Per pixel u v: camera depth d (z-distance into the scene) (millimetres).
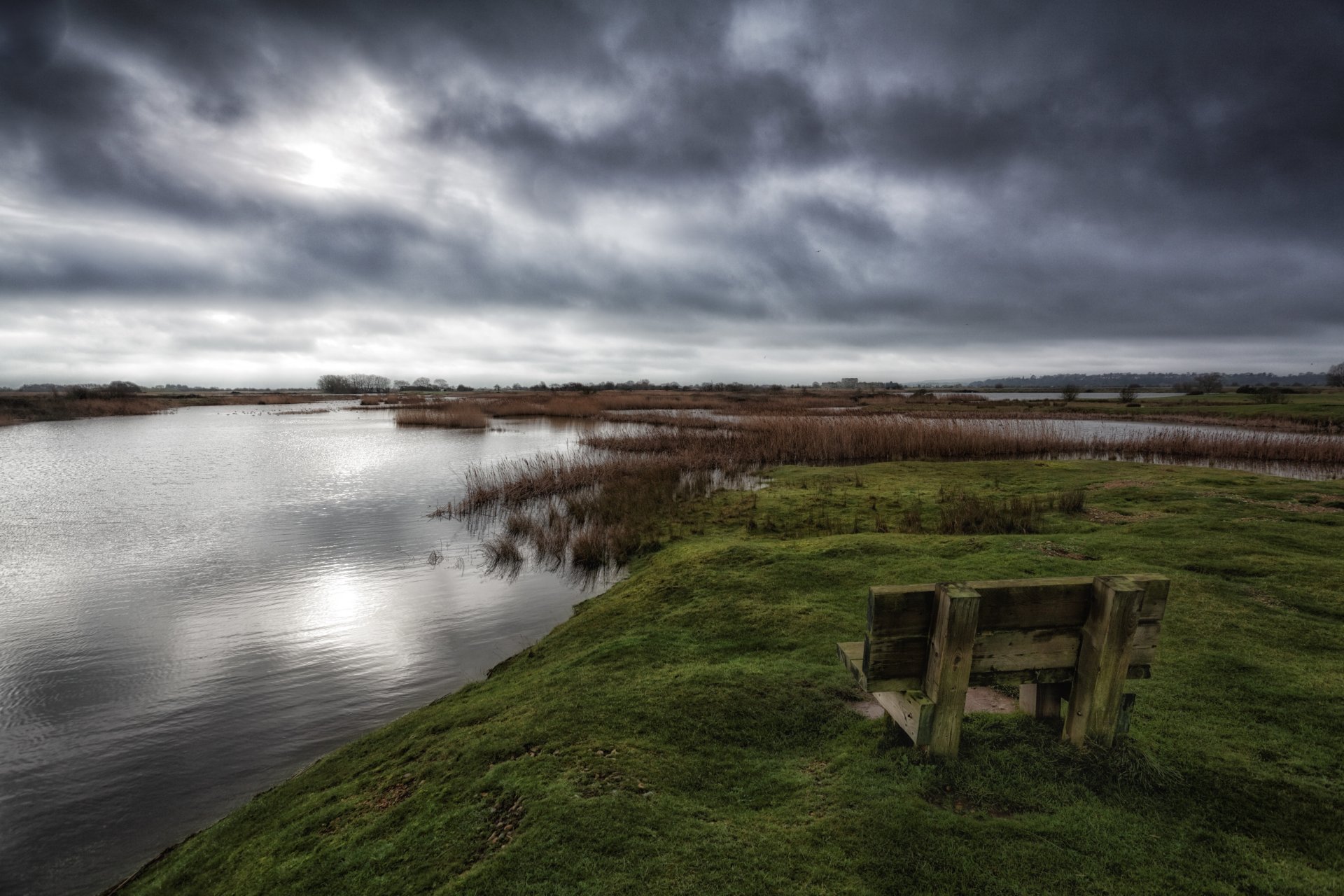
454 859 3303
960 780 3414
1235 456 25562
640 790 3672
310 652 8523
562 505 17516
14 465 26797
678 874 2963
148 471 24938
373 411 67562
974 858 2947
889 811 3283
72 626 9555
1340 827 3109
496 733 4676
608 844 3201
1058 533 10555
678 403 69000
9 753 6234
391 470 25000
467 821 3611
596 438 30844
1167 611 6234
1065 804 3256
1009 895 2732
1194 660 5102
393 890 3176
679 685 5152
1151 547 8719
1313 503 12211
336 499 19234
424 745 4996
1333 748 3803
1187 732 3996
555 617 9500
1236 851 2953
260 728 6621
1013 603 3342
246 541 14453
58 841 5000
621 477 19484
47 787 5691
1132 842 3010
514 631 8992
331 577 11820
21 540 14602
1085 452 27609
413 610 9984
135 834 5062
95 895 4430
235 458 28797
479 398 85312
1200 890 2730
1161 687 4648
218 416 59312
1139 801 3271
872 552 9086
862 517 13320
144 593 11047
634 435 32344
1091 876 2816
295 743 6336
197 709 7062
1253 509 11625
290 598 10703
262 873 3766
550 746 4281
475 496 18047
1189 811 3213
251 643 8844
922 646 3418
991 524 11273
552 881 2984
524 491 18547
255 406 80375
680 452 24719
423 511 17578
